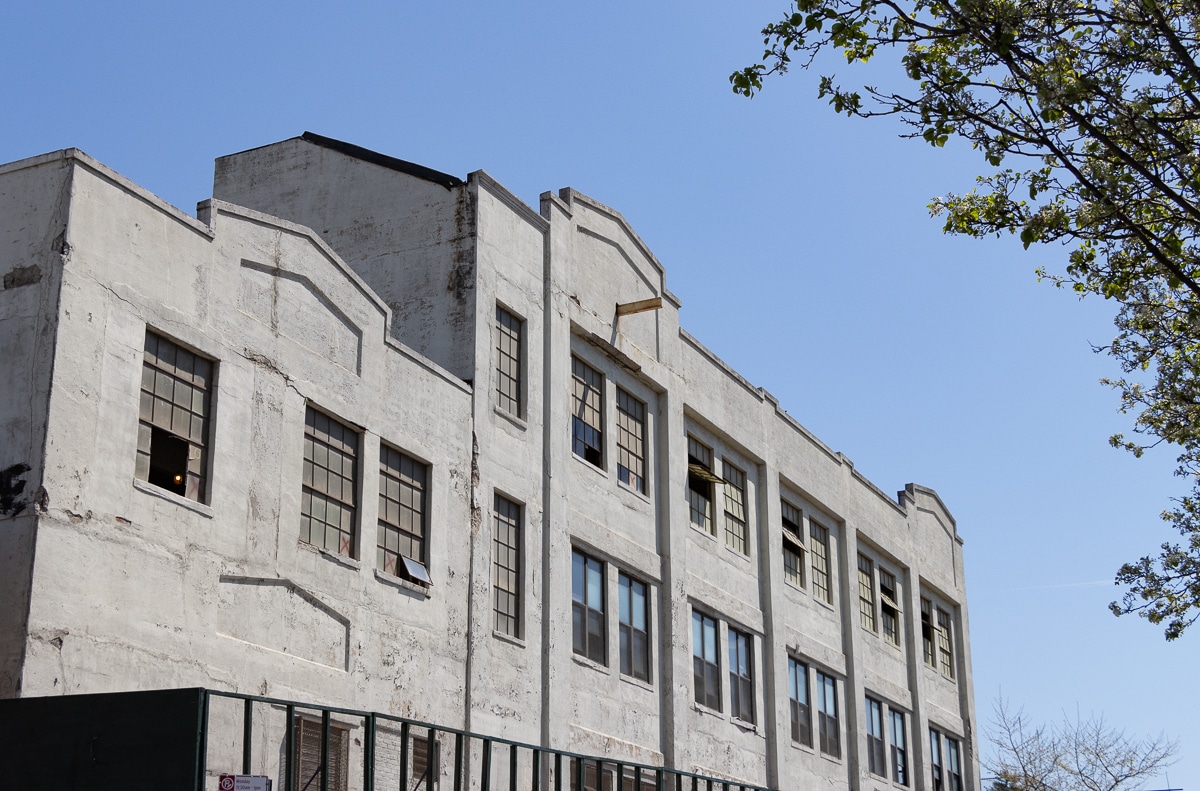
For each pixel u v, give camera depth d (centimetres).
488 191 2811
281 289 2255
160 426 2002
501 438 2725
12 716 1688
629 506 3111
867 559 4309
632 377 3225
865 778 3916
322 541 2267
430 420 2547
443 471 2555
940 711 4553
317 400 2289
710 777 2880
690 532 3322
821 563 4006
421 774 2014
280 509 2173
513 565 2717
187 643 1958
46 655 1747
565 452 2905
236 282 2167
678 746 3069
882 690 4144
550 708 2686
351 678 2247
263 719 1748
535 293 2900
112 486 1884
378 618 2331
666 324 3366
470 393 2659
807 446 3991
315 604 2206
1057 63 1594
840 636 3988
